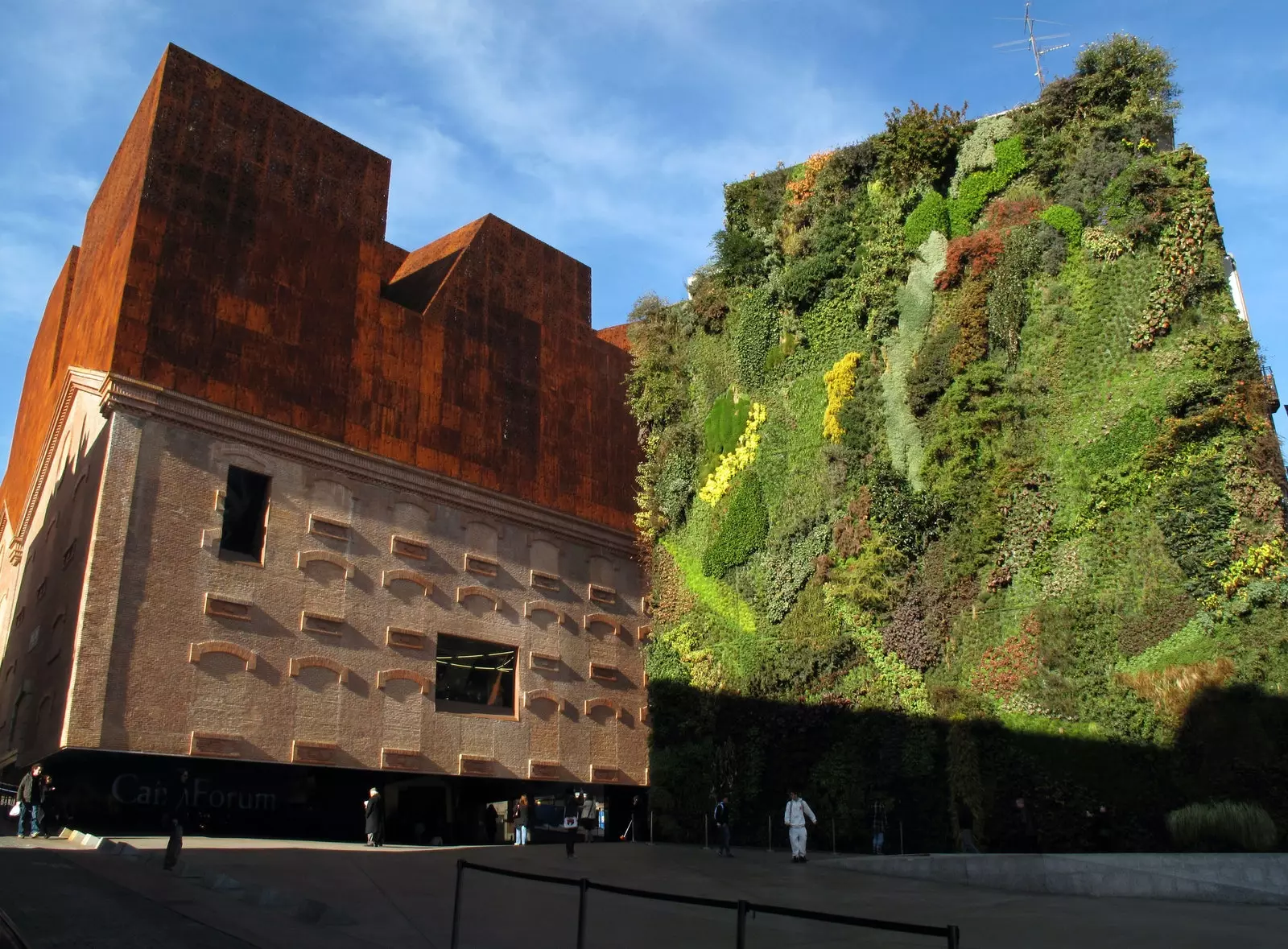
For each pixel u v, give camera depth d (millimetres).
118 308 28750
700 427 36406
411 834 35688
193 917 14336
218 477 29969
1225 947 12852
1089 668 25109
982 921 15477
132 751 26500
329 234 34656
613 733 39688
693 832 32031
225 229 31609
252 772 31141
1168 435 25406
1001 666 26516
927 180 32469
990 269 29969
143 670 27156
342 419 33500
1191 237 26891
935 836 26516
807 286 33875
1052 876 19328
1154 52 29734
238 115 32812
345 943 13031
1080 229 29031
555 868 22844
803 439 33094
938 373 29844
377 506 33969
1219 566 24031
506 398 39562
